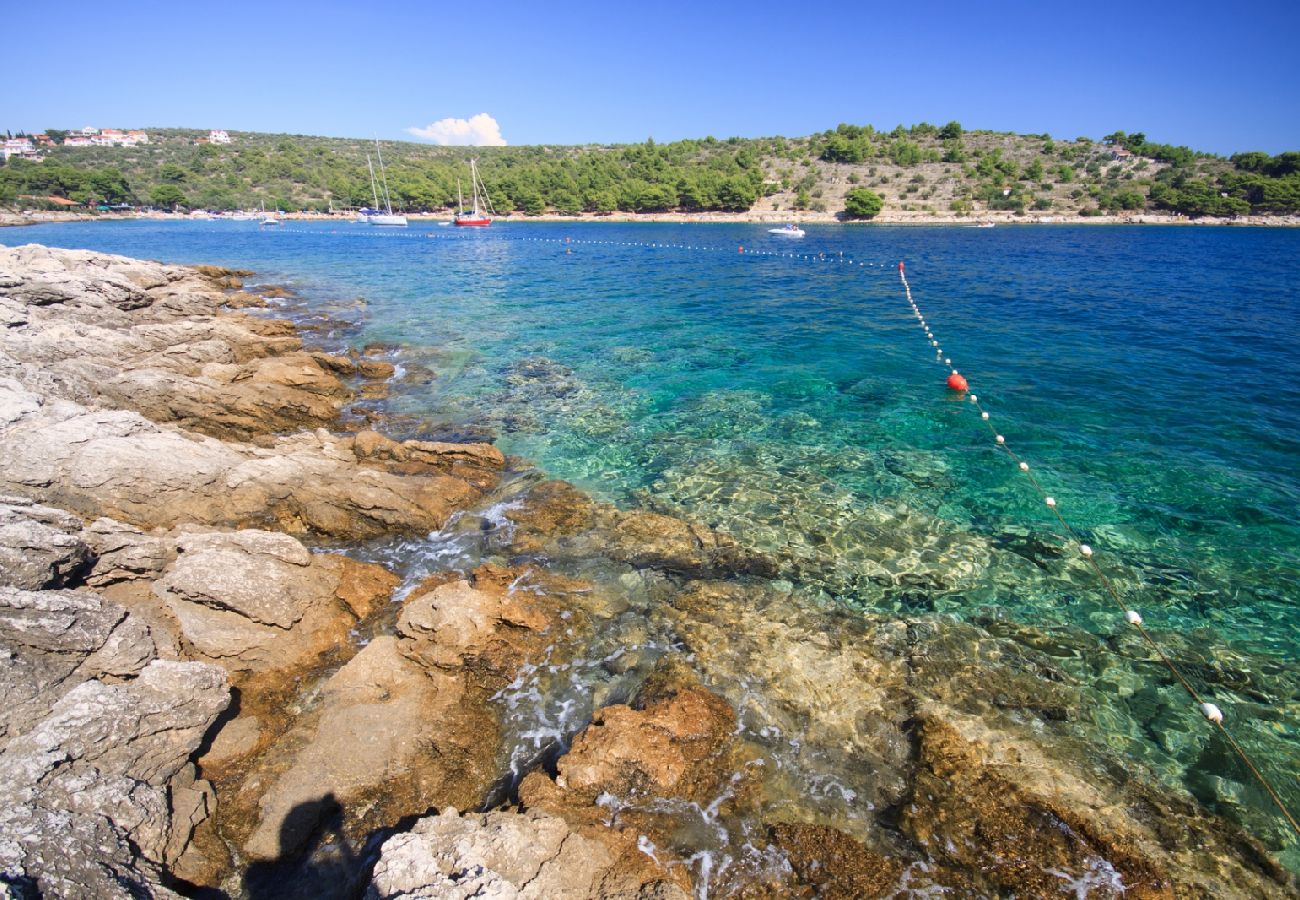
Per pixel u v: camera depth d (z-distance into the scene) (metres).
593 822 7.10
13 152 166.62
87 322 25.31
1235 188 118.50
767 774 7.86
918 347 27.20
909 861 6.88
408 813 7.39
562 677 9.47
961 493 14.66
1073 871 6.74
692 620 10.55
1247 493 14.35
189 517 12.52
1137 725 8.69
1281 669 9.64
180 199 134.12
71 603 8.23
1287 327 29.38
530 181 146.50
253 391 18.09
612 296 40.56
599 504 14.22
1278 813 7.49
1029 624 10.57
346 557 12.30
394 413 19.53
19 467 11.81
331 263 58.16
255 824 7.22
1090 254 62.62
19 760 6.47
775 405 20.27
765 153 168.62
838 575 11.80
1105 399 20.36
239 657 9.48
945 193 132.12
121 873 5.94
